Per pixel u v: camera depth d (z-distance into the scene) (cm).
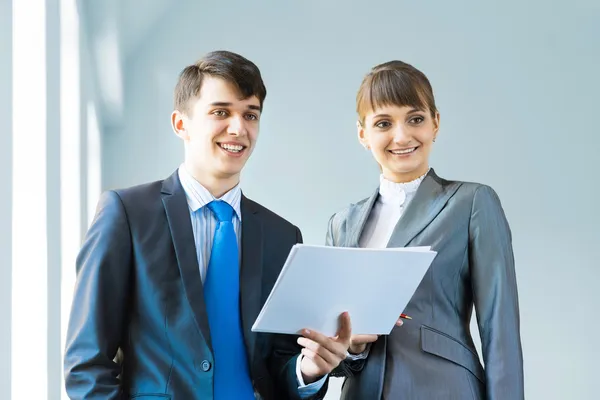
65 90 488
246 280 219
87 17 537
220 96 218
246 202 230
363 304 217
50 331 344
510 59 756
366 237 267
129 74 739
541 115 752
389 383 242
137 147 738
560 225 745
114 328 208
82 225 516
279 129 752
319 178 748
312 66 757
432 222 252
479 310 250
